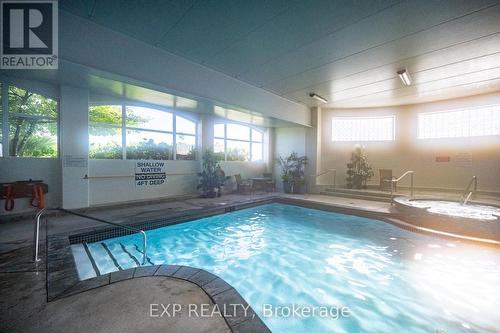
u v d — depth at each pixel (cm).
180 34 408
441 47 446
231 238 504
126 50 411
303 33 402
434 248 429
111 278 232
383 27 382
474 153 789
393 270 360
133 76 421
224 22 372
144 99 644
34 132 509
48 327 162
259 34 407
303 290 311
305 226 582
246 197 834
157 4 331
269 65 534
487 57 486
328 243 473
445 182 844
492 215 468
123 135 667
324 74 587
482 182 774
